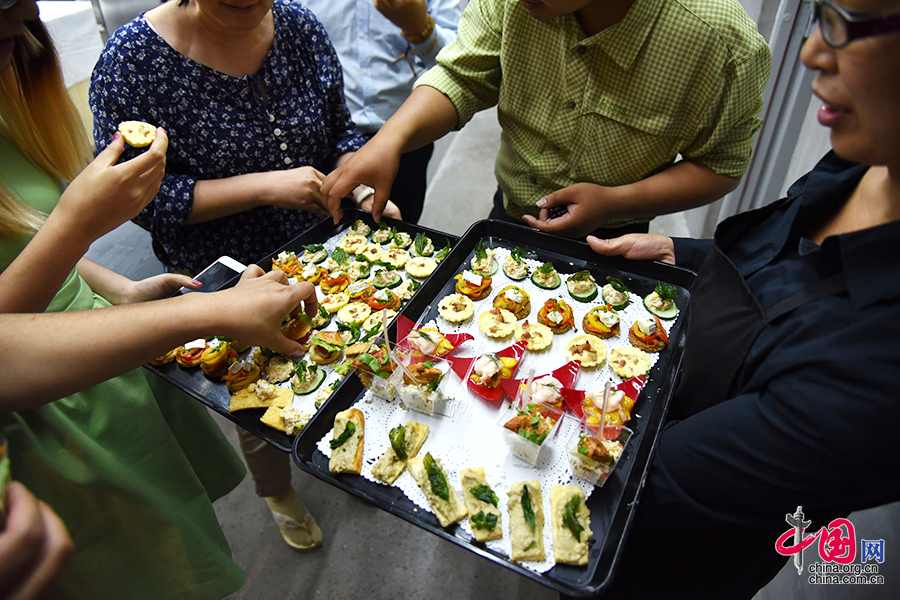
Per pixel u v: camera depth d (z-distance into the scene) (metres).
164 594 1.48
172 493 1.57
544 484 1.27
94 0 2.98
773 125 2.90
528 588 2.25
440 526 1.20
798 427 0.81
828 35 0.67
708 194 1.77
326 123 2.08
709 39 1.45
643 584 1.32
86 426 1.31
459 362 1.53
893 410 0.72
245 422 1.48
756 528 1.06
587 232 1.85
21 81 1.29
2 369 0.93
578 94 1.68
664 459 1.05
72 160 1.49
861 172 0.95
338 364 1.63
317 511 2.52
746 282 1.04
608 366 1.56
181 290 1.73
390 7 2.24
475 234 1.95
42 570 0.83
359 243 2.08
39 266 1.07
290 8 1.89
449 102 1.90
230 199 1.82
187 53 1.72
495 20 1.78
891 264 0.77
